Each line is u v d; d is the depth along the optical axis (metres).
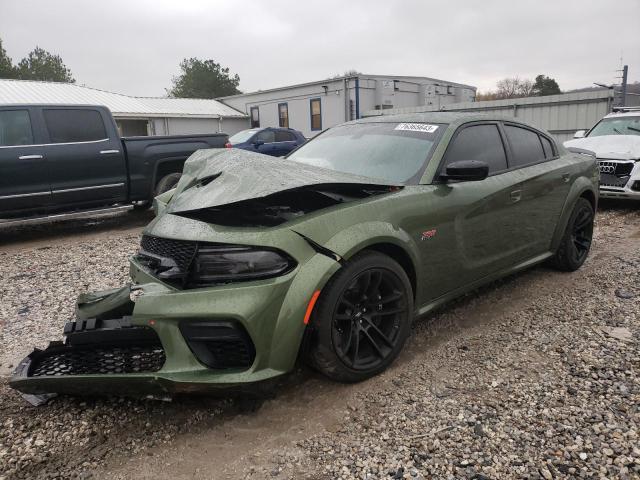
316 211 2.83
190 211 2.80
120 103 27.05
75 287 4.98
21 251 6.77
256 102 30.42
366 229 2.86
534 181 4.23
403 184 3.36
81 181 7.59
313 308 2.68
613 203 9.41
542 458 2.28
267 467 2.32
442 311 4.12
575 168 4.89
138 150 8.12
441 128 3.76
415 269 3.19
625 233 6.86
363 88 25.31
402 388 2.93
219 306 2.47
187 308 2.48
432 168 3.46
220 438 2.54
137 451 2.45
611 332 3.58
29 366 2.64
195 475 2.29
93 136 7.70
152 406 2.82
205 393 2.60
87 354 2.72
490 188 3.77
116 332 2.66
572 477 2.16
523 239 4.21
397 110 23.02
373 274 2.92
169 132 28.27
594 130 9.98
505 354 3.32
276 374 2.58
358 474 2.24
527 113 19.50
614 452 2.30
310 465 2.31
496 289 4.61
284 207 2.88
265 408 2.79
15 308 4.43
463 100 30.09
